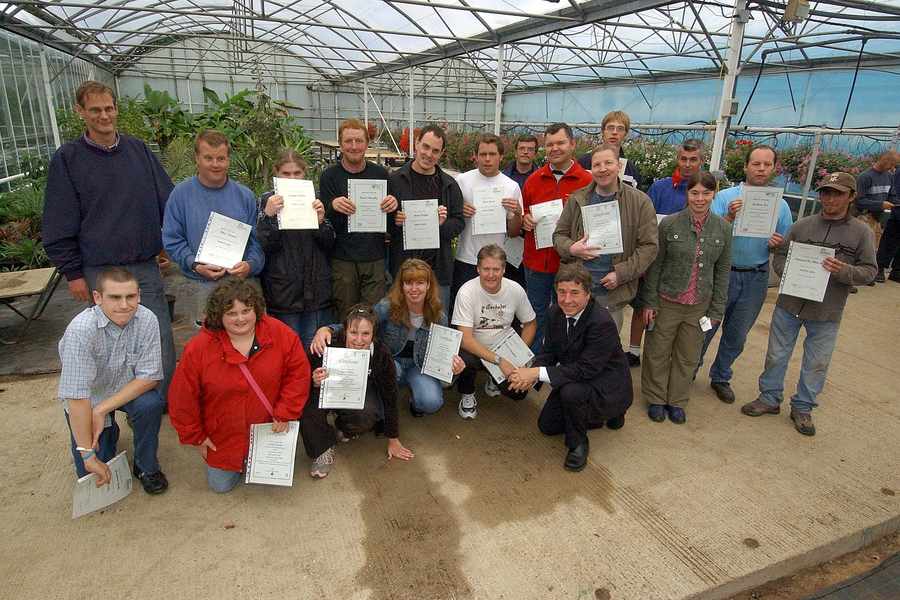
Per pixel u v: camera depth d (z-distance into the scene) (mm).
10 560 2348
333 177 3648
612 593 2291
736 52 5613
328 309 3799
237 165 7926
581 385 3072
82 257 3119
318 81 21594
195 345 2559
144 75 19516
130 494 2789
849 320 5629
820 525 2725
